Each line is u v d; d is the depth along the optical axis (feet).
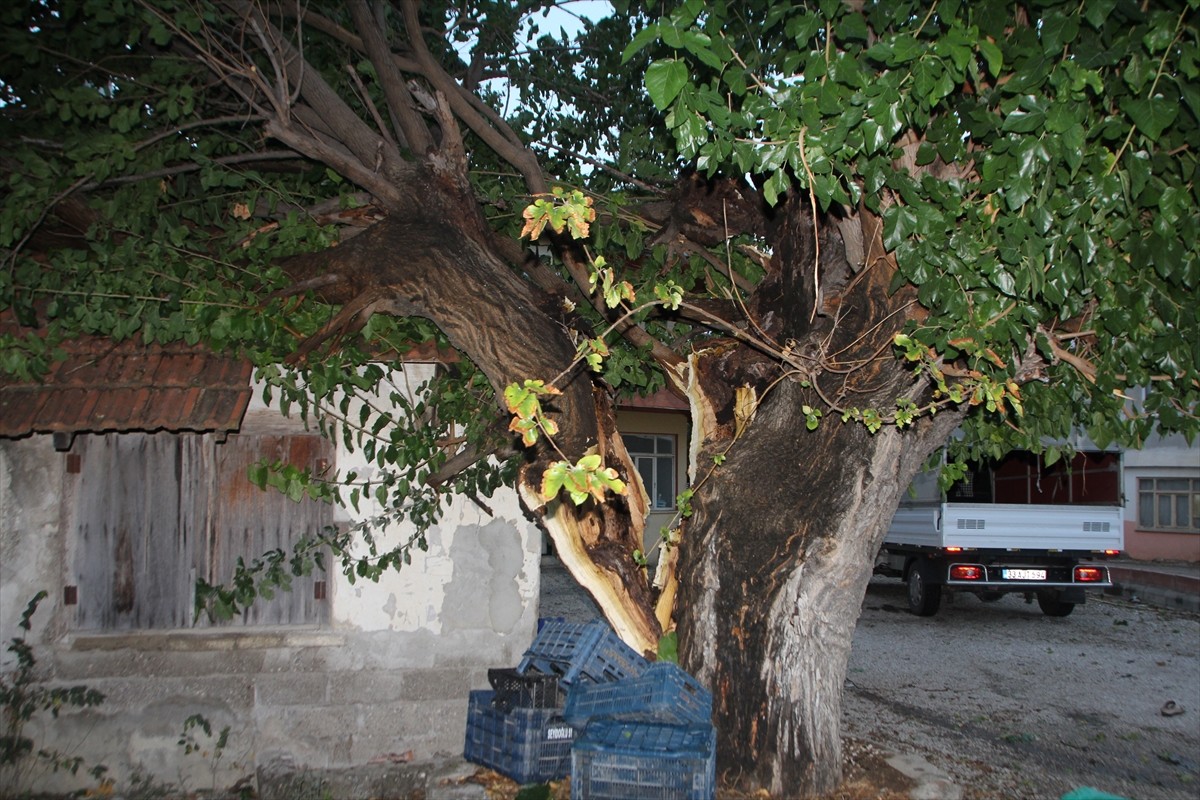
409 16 20.57
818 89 13.09
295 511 20.68
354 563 20.58
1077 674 34.24
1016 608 50.39
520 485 18.25
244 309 18.19
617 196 21.12
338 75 24.26
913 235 14.15
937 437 17.35
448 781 18.20
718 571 17.84
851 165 14.90
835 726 17.65
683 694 16.74
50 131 21.72
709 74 16.61
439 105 18.45
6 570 19.33
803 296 18.34
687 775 15.42
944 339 14.61
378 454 20.93
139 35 21.03
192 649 19.88
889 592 55.88
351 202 20.71
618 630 18.08
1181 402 16.89
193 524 20.29
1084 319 16.99
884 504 17.10
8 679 19.17
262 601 20.66
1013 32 14.28
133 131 21.21
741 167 13.52
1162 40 11.77
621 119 27.63
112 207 18.92
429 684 20.86
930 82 12.37
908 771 18.70
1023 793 21.08
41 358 17.63
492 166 25.93
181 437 20.38
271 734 20.08
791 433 17.75
